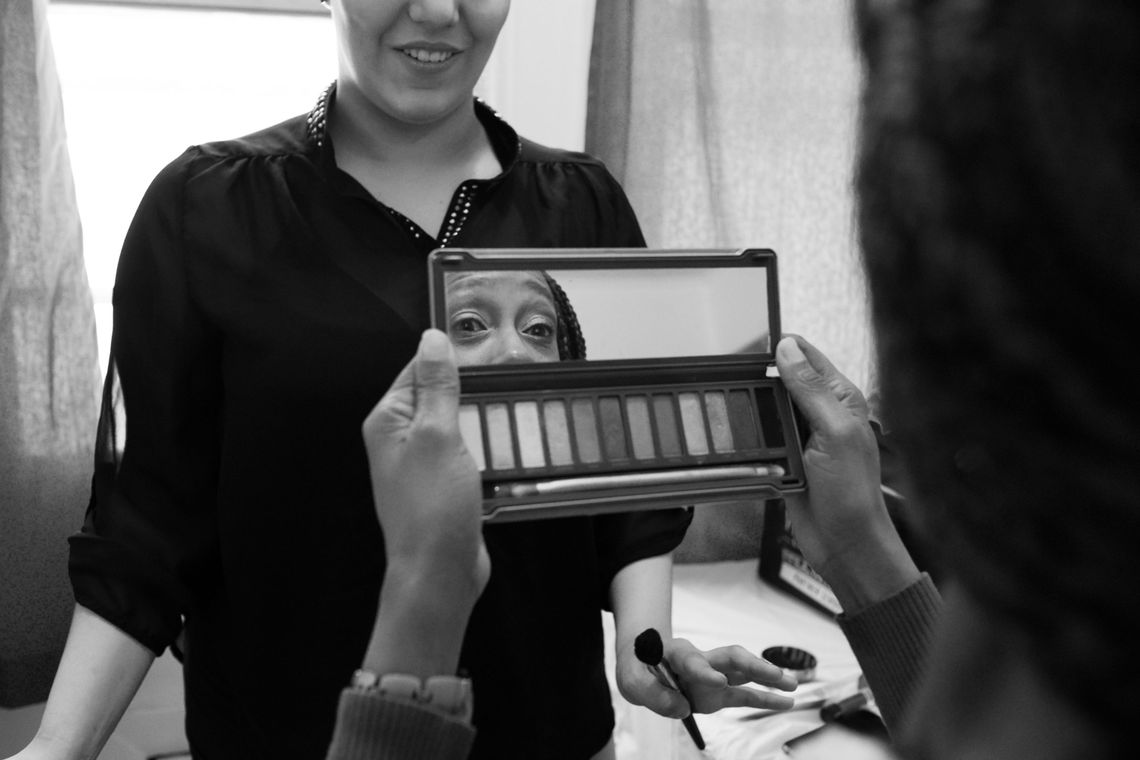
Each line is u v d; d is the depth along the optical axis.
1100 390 0.20
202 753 0.98
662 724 1.30
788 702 0.82
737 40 1.67
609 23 1.61
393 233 0.91
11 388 1.44
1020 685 0.23
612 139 1.64
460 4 0.85
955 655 0.24
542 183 0.98
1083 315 0.20
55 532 1.49
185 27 1.57
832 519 0.60
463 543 0.48
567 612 0.96
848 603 0.59
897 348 0.22
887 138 0.22
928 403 0.22
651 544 0.98
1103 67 0.20
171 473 0.92
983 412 0.21
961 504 0.22
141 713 1.60
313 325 0.88
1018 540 0.21
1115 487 0.20
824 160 1.71
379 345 0.88
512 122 1.66
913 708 0.26
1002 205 0.20
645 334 0.72
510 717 0.93
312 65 1.63
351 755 0.44
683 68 1.65
